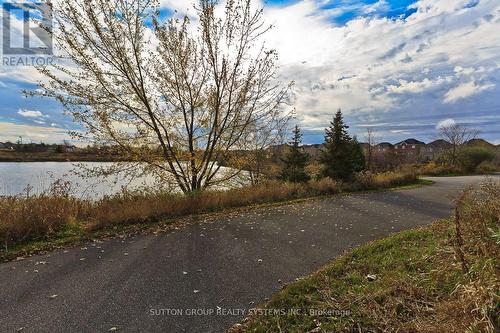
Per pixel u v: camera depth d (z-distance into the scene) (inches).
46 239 235.9
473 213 194.5
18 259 197.6
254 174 587.8
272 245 228.4
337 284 154.1
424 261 170.9
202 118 438.3
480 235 160.6
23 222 237.6
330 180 572.7
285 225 290.8
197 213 336.2
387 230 273.7
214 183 468.1
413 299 132.6
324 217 330.0
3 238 226.8
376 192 565.0
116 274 174.2
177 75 417.7
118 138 407.8
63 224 264.8
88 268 182.7
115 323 126.5
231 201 387.5
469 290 115.2
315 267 185.2
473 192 254.1
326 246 226.2
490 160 1419.8
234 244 230.4
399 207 398.0
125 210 291.0
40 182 342.3
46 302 142.7
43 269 181.0
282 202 419.5
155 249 217.8
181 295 150.3
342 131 654.5
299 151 703.7
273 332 120.0
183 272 177.5
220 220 308.0
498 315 104.3
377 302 134.2
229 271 179.3
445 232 222.8
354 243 233.8
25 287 157.6
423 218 327.9
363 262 180.9
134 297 148.0
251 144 551.5
